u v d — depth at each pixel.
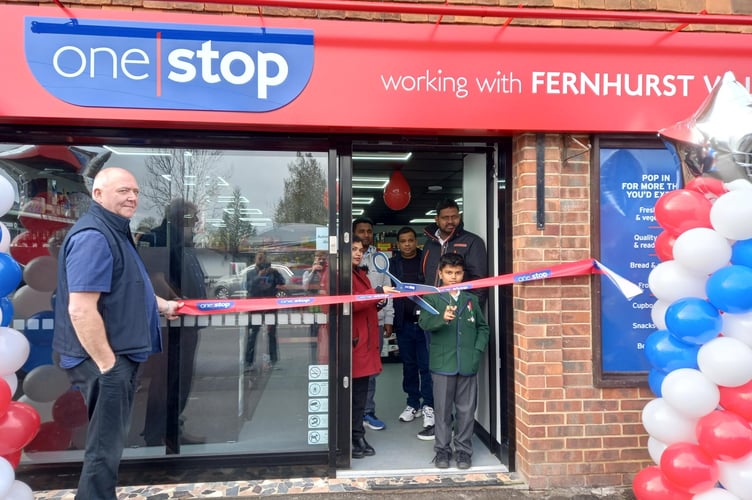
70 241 2.34
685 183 2.60
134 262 2.51
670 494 2.41
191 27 2.98
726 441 2.15
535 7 3.28
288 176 3.40
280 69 3.04
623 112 3.19
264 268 3.39
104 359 2.32
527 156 3.26
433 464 3.47
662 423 2.43
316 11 3.11
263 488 3.16
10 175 3.22
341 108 3.07
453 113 3.12
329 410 3.34
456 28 3.12
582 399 3.24
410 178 6.10
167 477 3.26
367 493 3.10
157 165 3.33
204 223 3.37
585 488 3.20
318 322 3.40
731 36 3.24
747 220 2.14
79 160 3.27
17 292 3.21
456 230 3.91
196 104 3.00
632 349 3.29
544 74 3.15
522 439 3.29
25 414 2.40
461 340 3.36
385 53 3.08
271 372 3.39
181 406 3.32
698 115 2.44
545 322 3.23
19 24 2.88
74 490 3.14
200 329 3.35
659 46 3.20
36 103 2.91
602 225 3.29
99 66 2.94
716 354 2.20
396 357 6.73
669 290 2.43
